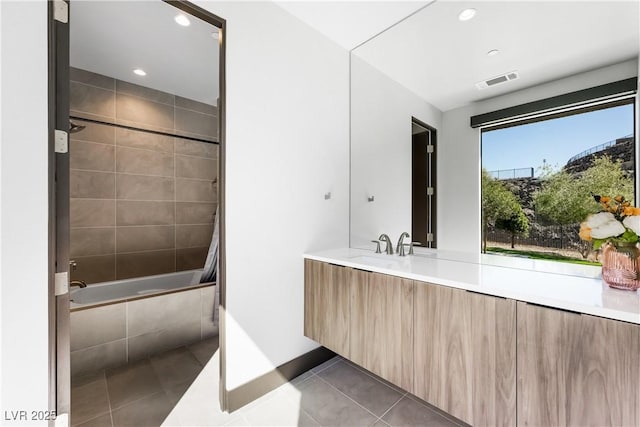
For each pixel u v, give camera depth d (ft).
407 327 4.58
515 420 3.45
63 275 3.55
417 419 4.90
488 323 3.68
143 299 6.92
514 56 4.88
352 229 7.56
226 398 5.07
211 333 8.02
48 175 3.34
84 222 8.91
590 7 4.18
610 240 3.55
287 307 6.12
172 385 5.81
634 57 3.82
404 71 6.42
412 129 6.31
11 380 3.03
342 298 5.64
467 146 5.45
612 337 2.81
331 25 6.55
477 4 5.29
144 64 8.43
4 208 2.97
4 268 2.97
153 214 10.30
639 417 2.68
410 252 6.33
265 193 5.70
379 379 6.16
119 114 9.50
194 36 6.96
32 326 3.18
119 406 5.15
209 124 11.75
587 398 2.96
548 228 4.47
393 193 6.65
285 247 6.08
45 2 3.33
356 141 7.49
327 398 5.49
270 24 5.75
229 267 5.15
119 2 5.73
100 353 6.30
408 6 5.92
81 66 8.55
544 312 3.24
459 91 5.56
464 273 4.50
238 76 5.24
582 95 4.20
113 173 9.43
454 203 5.64
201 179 11.55
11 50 3.04
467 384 3.87
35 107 3.23
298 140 6.34
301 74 6.39
